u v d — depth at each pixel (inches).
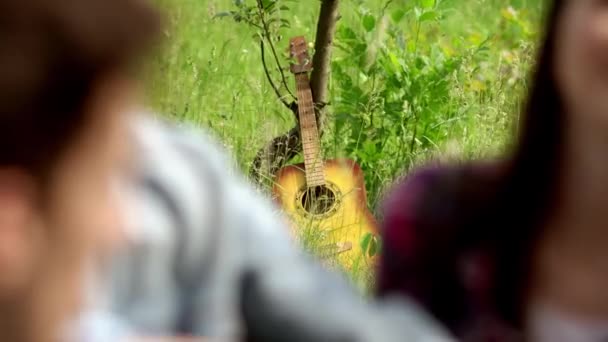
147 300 40.1
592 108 56.0
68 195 28.6
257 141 206.2
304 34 273.4
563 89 60.2
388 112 209.9
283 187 194.4
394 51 223.9
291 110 215.2
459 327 69.5
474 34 266.5
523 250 67.1
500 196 67.6
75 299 30.2
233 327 41.1
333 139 207.9
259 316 39.7
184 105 209.9
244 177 195.2
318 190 193.6
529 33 249.1
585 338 66.3
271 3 214.2
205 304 40.9
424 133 209.8
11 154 27.6
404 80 213.8
